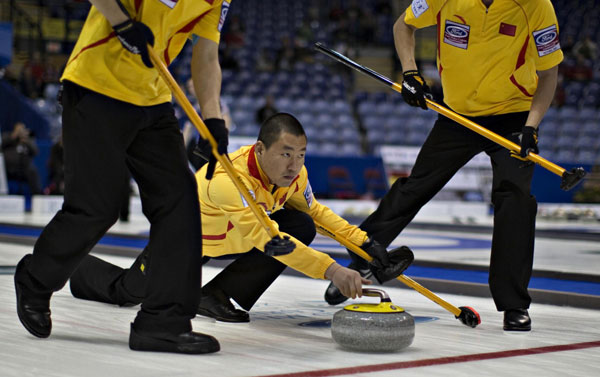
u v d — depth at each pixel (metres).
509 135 6.38
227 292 5.98
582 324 6.24
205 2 4.58
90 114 4.55
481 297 7.82
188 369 4.09
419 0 6.48
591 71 35.16
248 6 38.56
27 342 4.76
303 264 4.91
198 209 4.73
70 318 5.77
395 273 5.52
